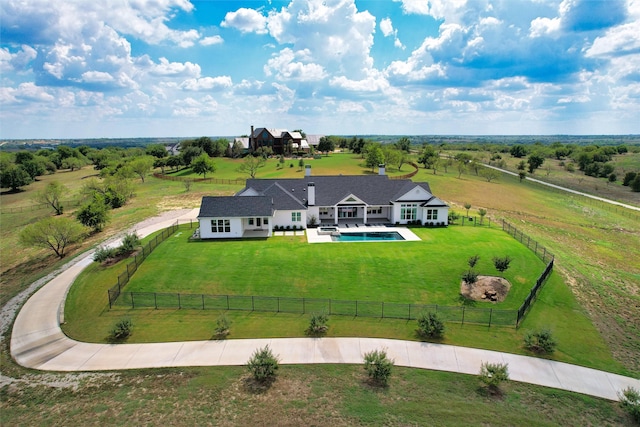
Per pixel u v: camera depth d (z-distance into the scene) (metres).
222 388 18.56
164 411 17.03
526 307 27.42
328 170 94.69
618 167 144.75
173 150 194.38
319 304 27.61
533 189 94.12
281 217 45.97
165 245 40.09
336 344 22.48
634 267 39.59
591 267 37.44
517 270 33.72
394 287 30.39
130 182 75.88
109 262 35.91
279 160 114.00
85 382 19.31
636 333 25.30
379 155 95.31
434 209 47.84
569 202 80.94
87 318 26.20
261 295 29.14
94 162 149.38
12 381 19.67
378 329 24.20
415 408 17.28
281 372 19.83
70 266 36.66
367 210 51.81
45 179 114.56
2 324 26.73
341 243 40.25
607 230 58.00
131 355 21.56
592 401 18.28
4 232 56.25
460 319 25.81
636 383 19.78
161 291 29.80
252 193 49.56
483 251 37.97
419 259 35.66
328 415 16.73
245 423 16.28
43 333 24.59
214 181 87.44
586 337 24.34
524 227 53.16
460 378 19.61
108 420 16.56
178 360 20.98
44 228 39.53
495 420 16.72
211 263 34.81
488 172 97.69
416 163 119.56
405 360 21.03
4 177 94.31
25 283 34.59
